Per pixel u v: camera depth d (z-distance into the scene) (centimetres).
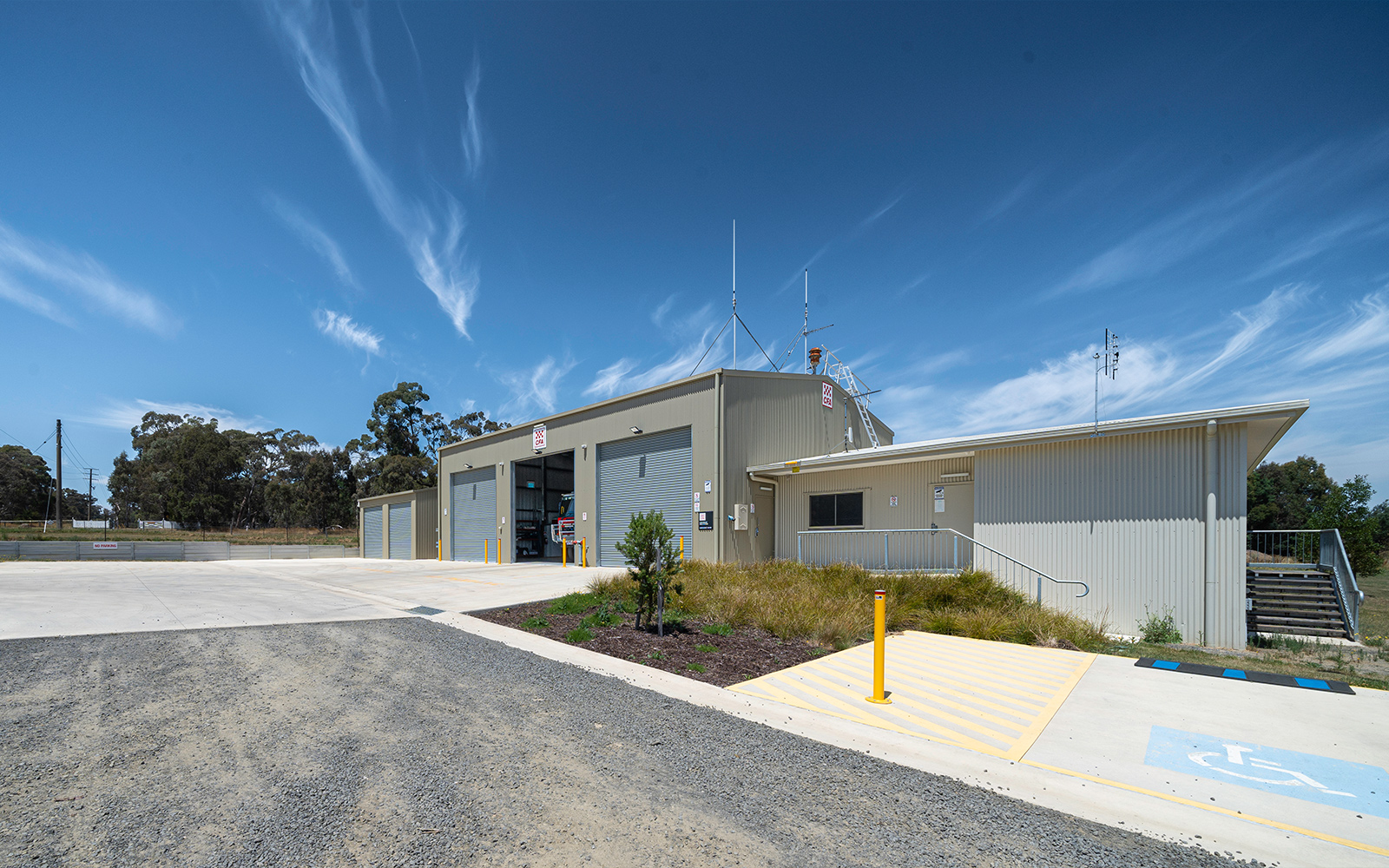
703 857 307
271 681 589
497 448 2553
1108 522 1152
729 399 1728
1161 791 397
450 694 567
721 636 861
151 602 1059
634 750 448
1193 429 1084
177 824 324
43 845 300
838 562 1418
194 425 6203
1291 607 1262
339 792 365
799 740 480
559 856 304
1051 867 306
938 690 624
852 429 2331
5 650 682
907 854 315
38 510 6556
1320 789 402
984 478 1300
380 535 3422
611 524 2028
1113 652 880
